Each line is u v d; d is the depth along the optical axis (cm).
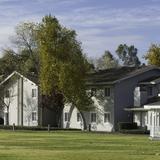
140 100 8212
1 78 10312
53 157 3186
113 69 9212
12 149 3884
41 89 8506
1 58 10338
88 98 8381
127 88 8506
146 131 7225
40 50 8412
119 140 5316
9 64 10269
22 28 9912
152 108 6281
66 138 5653
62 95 8856
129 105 8488
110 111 8488
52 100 9119
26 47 9962
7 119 10000
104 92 8594
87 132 7506
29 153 3472
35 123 9556
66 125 9169
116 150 3844
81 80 8238
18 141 5009
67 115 9162
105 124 8550
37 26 8475
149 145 4481
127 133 7294
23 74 9806
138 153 3534
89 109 8556
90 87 8656
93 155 3341
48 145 4406
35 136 6112
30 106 9656
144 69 8681
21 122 9781
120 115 8438
